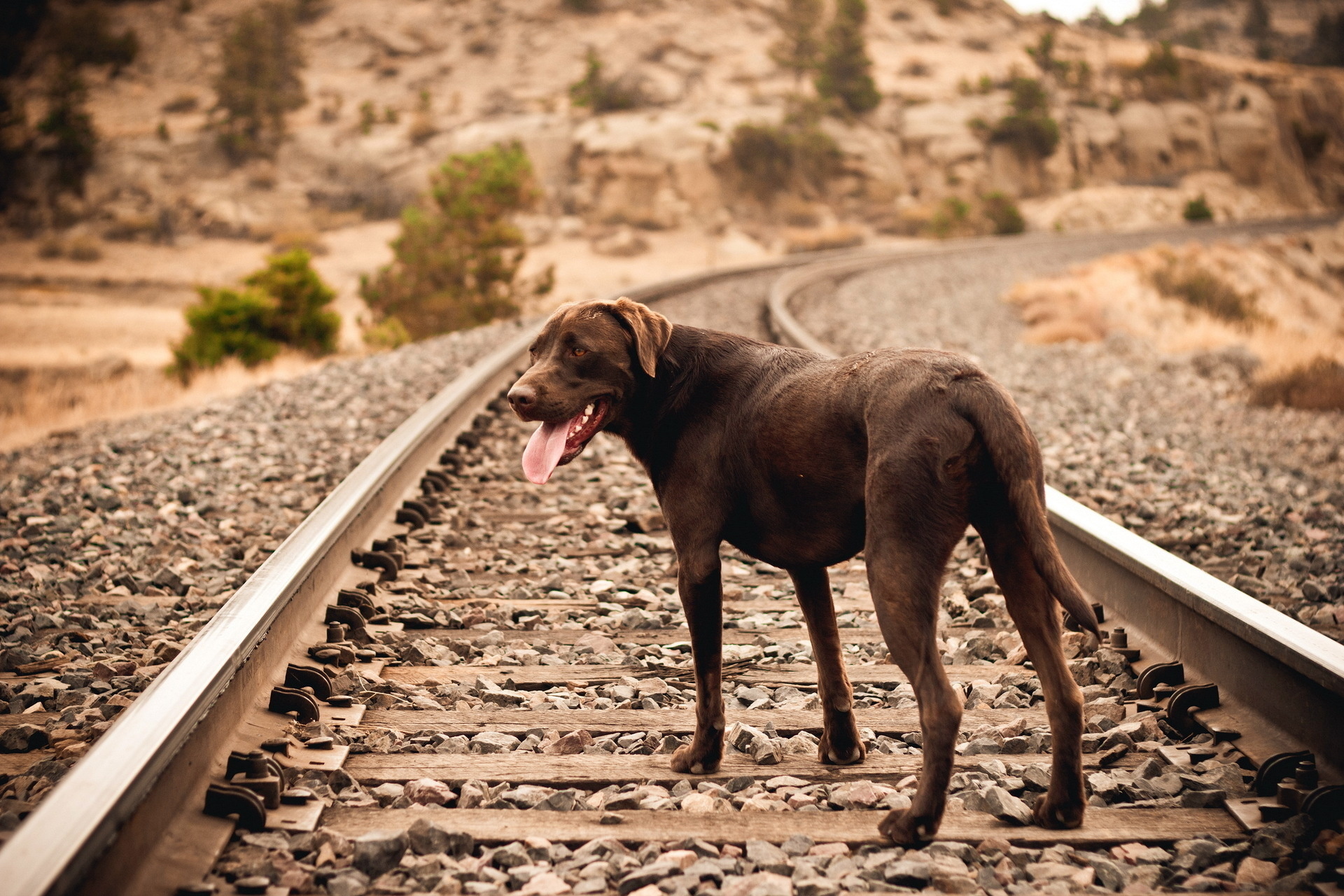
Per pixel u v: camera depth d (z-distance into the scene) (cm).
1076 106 9844
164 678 284
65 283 6706
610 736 343
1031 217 7975
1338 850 258
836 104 8375
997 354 1528
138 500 672
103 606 479
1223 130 10062
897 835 266
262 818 270
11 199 8331
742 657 418
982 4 13075
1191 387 1519
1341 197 10925
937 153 8412
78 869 203
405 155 8488
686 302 1867
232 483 716
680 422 312
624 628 455
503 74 10394
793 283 2166
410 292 2856
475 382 909
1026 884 249
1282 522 627
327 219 8012
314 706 343
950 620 467
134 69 11569
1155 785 302
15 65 11625
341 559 478
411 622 450
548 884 247
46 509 650
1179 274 2792
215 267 7244
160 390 1716
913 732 345
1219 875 254
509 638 439
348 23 11506
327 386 1106
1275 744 311
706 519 306
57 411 1634
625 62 10088
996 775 312
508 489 686
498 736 337
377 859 257
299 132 9188
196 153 8912
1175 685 366
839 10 8575
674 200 7094
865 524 277
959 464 258
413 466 665
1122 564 419
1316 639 307
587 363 310
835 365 294
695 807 290
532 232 6788
